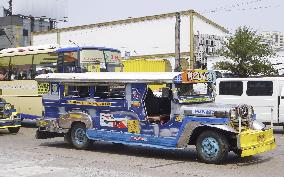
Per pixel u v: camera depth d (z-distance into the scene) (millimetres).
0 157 10633
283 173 8625
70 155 10984
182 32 45031
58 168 9148
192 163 9750
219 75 26312
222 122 9297
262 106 16578
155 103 10539
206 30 46281
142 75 10602
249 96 16812
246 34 36062
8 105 16188
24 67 19375
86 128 11656
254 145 9406
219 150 9414
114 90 11102
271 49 37438
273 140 10102
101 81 11266
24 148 12258
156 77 10258
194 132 9844
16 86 19578
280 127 18875
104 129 11305
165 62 34156
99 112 11406
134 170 8953
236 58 36094
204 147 9664
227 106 9602
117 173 8617
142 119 10516
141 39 48844
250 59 35812
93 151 11648
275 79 16375
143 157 10656
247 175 8406
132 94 10695
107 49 18578
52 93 12492
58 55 18109
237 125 9453
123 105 10859
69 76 12039
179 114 9922
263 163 9750
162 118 10328
